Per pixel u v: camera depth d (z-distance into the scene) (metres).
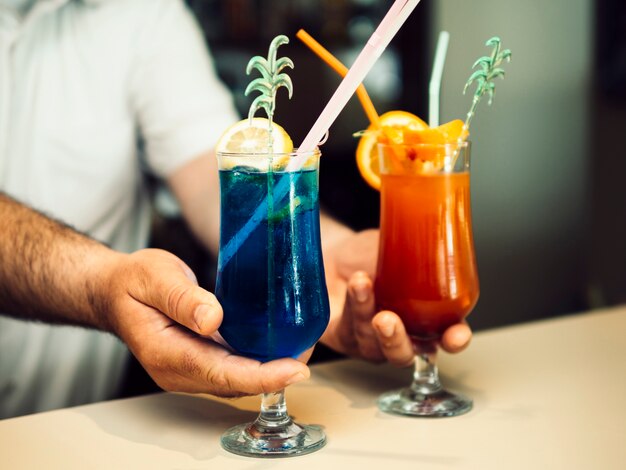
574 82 2.51
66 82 1.30
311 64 2.21
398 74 2.25
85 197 1.32
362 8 2.22
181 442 0.71
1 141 1.27
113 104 1.32
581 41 2.50
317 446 0.68
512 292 2.53
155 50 1.33
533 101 2.46
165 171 1.34
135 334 0.70
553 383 0.83
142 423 0.75
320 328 0.69
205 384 0.68
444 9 2.23
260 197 0.66
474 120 2.37
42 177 1.29
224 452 0.69
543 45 2.44
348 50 2.22
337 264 0.92
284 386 0.66
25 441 0.71
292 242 0.66
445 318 0.77
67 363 1.33
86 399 1.37
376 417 0.76
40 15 1.29
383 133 0.76
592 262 2.63
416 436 0.71
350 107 2.24
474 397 0.80
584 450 0.68
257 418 0.73
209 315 0.64
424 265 0.75
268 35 2.13
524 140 2.46
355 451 0.68
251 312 0.66
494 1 2.32
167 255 0.74
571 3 2.46
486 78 0.74
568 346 0.95
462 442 0.70
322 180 2.23
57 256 0.86
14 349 1.29
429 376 0.79
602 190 2.61
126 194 1.36
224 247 0.68
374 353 0.83
